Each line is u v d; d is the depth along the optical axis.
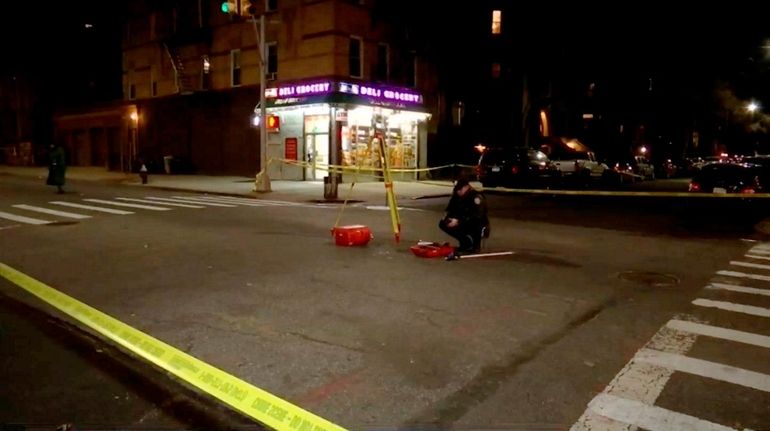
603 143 50.56
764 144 76.12
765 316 6.38
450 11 33.84
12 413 4.04
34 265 8.78
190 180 29.05
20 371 4.75
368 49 28.53
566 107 45.97
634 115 54.72
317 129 28.05
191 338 5.53
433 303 6.77
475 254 9.87
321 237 11.53
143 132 38.03
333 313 6.34
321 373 4.71
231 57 31.45
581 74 45.97
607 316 6.34
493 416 4.00
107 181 29.38
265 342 5.42
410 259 9.37
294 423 3.49
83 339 5.50
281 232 12.17
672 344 5.45
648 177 40.78
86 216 14.62
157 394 4.35
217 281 7.79
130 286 7.51
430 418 3.97
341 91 26.44
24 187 24.28
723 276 8.43
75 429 3.83
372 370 4.78
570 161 29.52
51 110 50.84
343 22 27.08
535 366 4.89
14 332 5.69
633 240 11.85
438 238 11.61
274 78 29.41
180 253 9.75
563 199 22.53
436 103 33.34
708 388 4.47
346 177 27.97
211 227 12.83
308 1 27.45
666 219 15.91
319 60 27.25
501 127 39.53
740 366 4.91
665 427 3.87
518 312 6.45
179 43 33.84
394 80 30.25
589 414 4.04
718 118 65.25
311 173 28.38
